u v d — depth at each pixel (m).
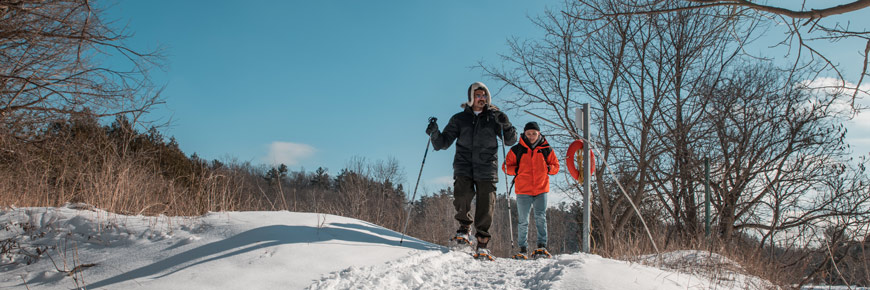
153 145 10.94
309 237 4.68
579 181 5.72
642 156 13.16
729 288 4.62
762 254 7.25
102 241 4.81
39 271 4.19
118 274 3.98
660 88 13.81
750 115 12.13
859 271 7.03
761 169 11.58
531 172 5.48
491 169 5.15
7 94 7.81
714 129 12.48
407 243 5.31
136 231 4.95
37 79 7.81
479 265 4.64
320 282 3.58
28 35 7.22
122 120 8.80
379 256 4.50
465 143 5.21
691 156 12.41
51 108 8.17
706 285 4.39
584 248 5.20
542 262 4.56
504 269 4.37
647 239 6.91
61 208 5.72
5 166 7.80
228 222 5.12
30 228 5.05
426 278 3.99
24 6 7.16
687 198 12.19
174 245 4.58
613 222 13.68
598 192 13.85
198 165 11.73
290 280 3.60
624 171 13.47
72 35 7.54
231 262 3.90
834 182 10.55
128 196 6.41
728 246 7.27
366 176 19.36
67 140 8.41
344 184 18.92
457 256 4.98
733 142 12.09
